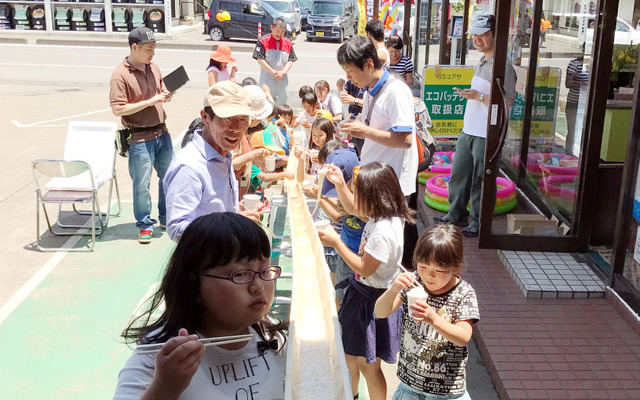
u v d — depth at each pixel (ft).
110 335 16.90
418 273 11.00
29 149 35.86
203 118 12.07
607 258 21.21
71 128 25.35
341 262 14.90
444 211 25.86
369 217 12.78
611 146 21.58
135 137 22.59
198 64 69.56
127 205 27.86
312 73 65.67
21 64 67.46
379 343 13.00
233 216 6.40
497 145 21.13
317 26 93.45
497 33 20.34
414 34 46.50
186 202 11.82
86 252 22.53
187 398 6.22
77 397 14.38
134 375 6.23
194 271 6.26
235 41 89.66
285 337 7.27
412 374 11.13
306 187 18.11
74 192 23.38
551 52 24.58
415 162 17.81
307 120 29.86
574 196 21.79
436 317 10.23
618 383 14.57
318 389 9.00
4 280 20.21
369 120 17.46
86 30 85.71
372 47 16.70
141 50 21.86
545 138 25.13
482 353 16.30
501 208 24.73
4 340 16.62
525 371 14.98
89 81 59.16
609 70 20.29
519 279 19.39
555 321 17.33
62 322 17.62
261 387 6.62
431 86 30.27
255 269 6.34
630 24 21.13
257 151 18.71
